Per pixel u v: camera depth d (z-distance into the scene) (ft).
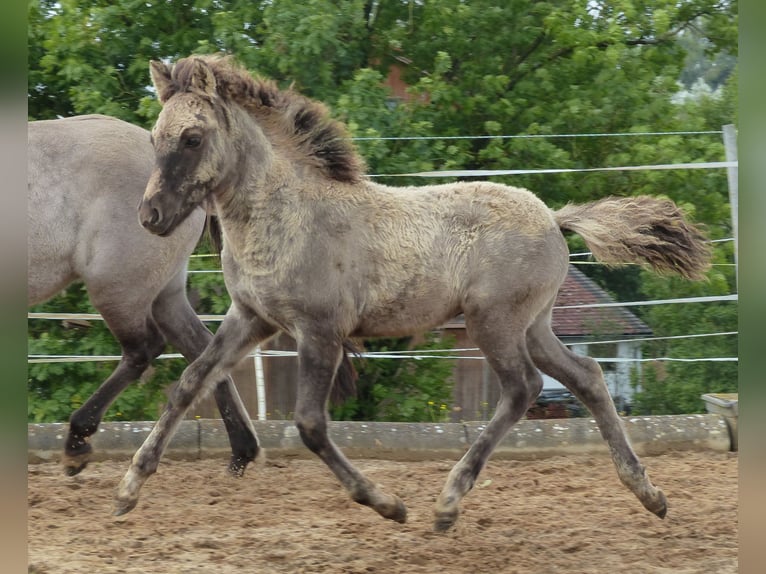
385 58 46.09
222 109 19.71
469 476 19.67
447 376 38.68
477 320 20.39
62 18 42.24
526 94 45.78
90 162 24.14
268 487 24.67
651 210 21.44
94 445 27.66
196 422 28.53
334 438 28.58
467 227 20.52
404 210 20.44
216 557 18.12
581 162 44.32
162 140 19.17
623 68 46.01
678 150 42.34
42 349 35.91
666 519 21.18
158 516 21.50
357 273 19.90
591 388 21.25
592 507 22.59
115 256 24.17
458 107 44.83
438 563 18.10
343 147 20.66
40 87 45.52
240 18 42.98
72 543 18.94
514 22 46.26
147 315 25.61
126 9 42.91
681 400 41.88
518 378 20.34
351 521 21.08
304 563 17.83
